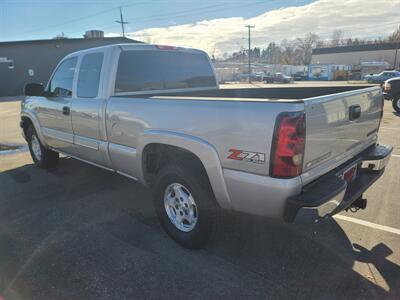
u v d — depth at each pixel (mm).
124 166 3576
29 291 2543
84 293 2510
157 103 2977
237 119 2389
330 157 2592
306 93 4242
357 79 58938
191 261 2891
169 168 3000
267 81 53781
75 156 4527
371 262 2818
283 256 2939
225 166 2529
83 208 4023
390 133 8070
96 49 3846
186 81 4543
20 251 3094
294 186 2250
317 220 2256
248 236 3266
